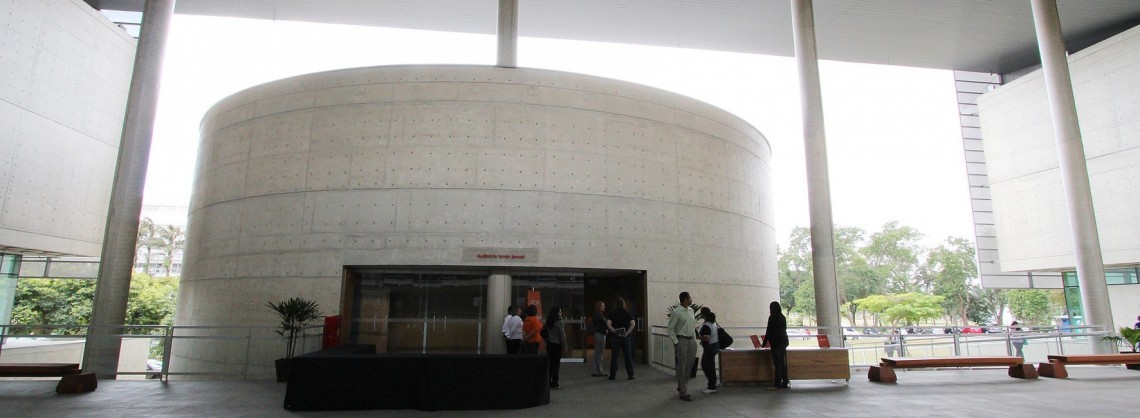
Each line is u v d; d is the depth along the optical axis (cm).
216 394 877
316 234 1286
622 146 1403
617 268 1328
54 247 1908
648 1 2247
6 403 792
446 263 1255
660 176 1438
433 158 1300
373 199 1286
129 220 1377
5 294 2023
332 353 927
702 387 960
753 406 777
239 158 1402
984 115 2666
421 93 1334
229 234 1366
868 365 1259
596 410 743
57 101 1920
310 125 1348
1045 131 2364
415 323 1297
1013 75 2777
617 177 1380
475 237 1271
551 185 1323
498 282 1299
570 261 1298
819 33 2434
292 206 1313
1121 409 748
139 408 752
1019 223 2458
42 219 1862
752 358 977
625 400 824
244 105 1434
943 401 818
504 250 1272
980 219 2986
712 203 1525
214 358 1314
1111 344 1512
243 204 1364
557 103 1369
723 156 1591
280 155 1352
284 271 1284
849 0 2173
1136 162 1969
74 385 886
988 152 2633
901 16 2288
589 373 1139
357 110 1335
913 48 2577
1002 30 2402
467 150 1307
